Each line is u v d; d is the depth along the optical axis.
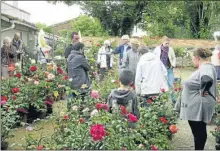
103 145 4.10
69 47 8.71
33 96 7.17
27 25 15.76
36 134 5.78
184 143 5.98
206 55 4.94
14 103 6.60
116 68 11.51
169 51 8.55
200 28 21.48
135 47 8.02
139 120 5.04
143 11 28.84
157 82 6.72
